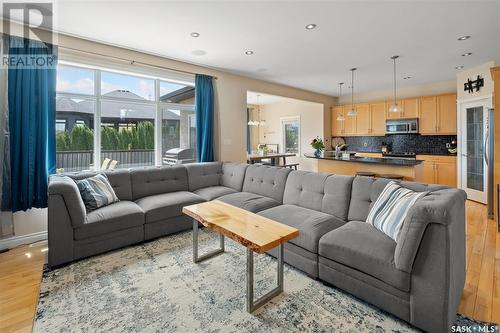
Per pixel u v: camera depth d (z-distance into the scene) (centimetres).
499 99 335
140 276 223
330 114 771
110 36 321
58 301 189
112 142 385
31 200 288
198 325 165
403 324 165
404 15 271
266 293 195
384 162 420
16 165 281
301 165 812
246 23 287
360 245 185
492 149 378
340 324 165
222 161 470
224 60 419
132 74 386
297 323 167
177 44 348
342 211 258
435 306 148
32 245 294
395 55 398
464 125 498
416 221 153
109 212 272
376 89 673
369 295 178
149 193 355
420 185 225
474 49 373
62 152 342
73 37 322
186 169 400
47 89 299
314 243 210
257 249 166
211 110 459
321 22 286
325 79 553
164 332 160
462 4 250
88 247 254
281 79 549
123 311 178
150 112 422
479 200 469
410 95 635
